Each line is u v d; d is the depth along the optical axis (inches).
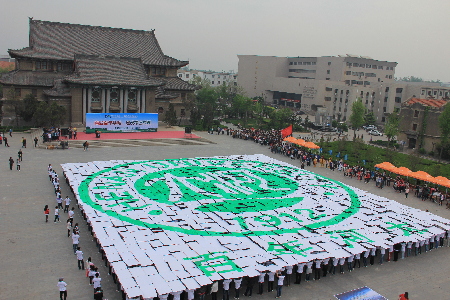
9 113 3973.9
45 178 2246.6
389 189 2490.2
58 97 3833.7
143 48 4884.4
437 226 1630.2
